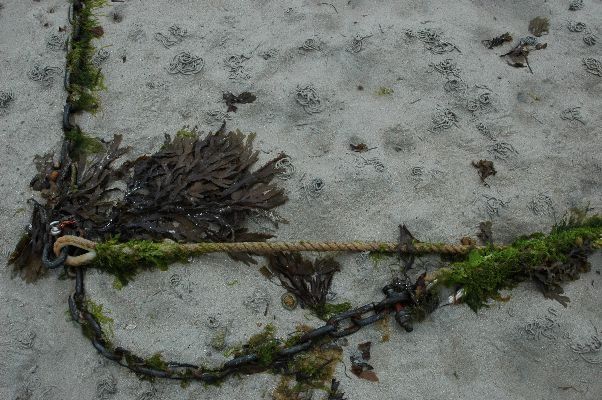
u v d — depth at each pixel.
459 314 1.73
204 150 1.87
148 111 1.94
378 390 1.65
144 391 1.65
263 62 2.02
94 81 1.98
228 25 2.08
